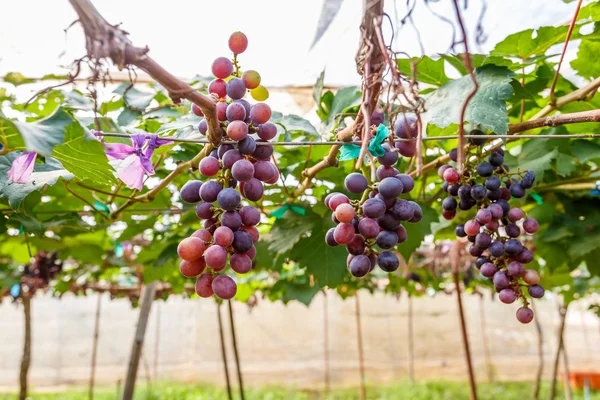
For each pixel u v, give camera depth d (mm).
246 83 500
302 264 928
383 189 458
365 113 434
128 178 553
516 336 5184
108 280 2283
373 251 501
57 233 1052
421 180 988
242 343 4852
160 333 4828
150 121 876
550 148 903
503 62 672
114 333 4812
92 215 1066
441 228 1227
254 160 515
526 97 751
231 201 459
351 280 1856
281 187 992
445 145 928
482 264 671
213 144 500
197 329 4852
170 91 409
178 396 3766
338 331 4953
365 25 417
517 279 636
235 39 501
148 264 1304
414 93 424
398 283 2207
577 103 787
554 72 753
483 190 625
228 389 1819
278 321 4938
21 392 1585
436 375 4914
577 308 5215
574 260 1085
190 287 2119
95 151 513
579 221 998
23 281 1636
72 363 4672
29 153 519
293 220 936
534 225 652
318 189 1066
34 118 932
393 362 4906
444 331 5070
